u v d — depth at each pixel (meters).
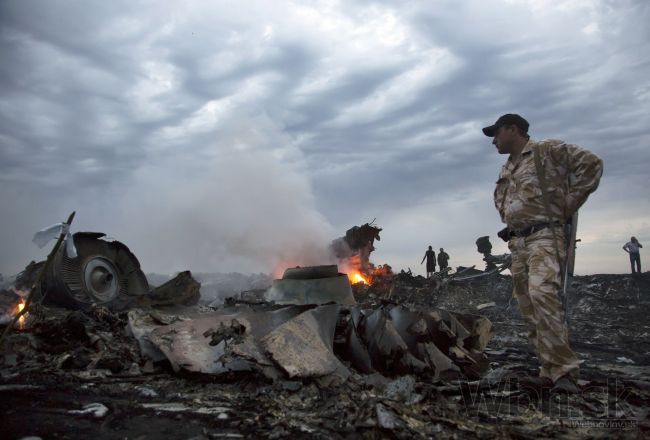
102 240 7.18
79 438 2.01
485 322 4.02
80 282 6.54
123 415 2.34
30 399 2.52
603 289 12.76
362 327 3.50
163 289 5.02
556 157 3.52
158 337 3.23
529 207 3.57
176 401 2.62
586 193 3.42
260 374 2.91
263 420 2.30
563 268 3.48
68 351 3.62
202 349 3.09
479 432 2.22
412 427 2.24
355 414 2.36
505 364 4.44
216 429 2.18
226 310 3.92
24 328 4.08
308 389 2.76
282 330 3.13
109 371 3.24
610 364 4.88
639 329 8.17
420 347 3.41
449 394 3.02
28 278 7.11
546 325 3.29
